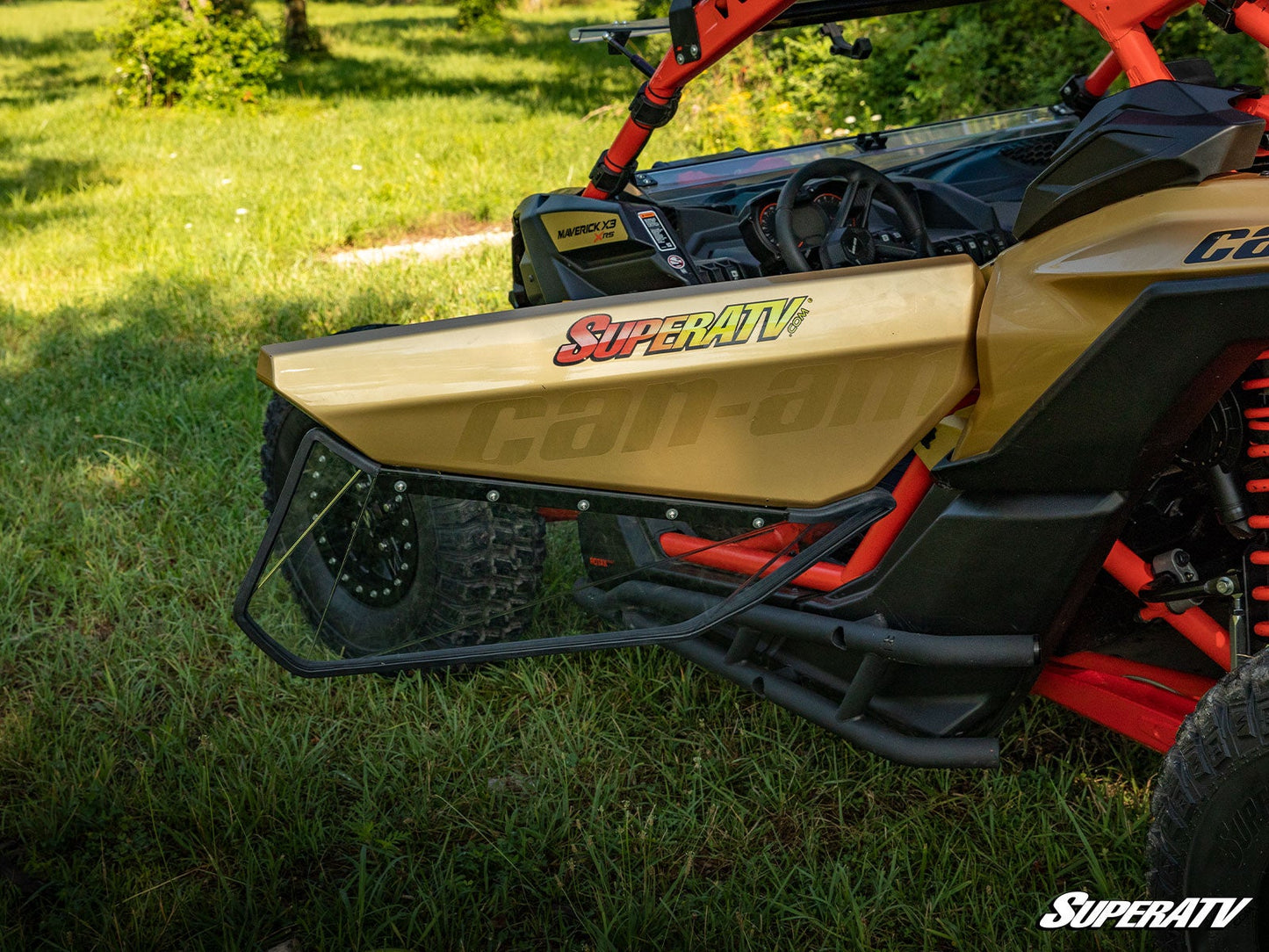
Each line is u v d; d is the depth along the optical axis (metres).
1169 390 1.72
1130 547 2.05
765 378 2.04
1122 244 1.74
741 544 2.26
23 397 4.73
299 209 7.86
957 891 2.12
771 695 2.34
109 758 2.58
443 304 5.57
